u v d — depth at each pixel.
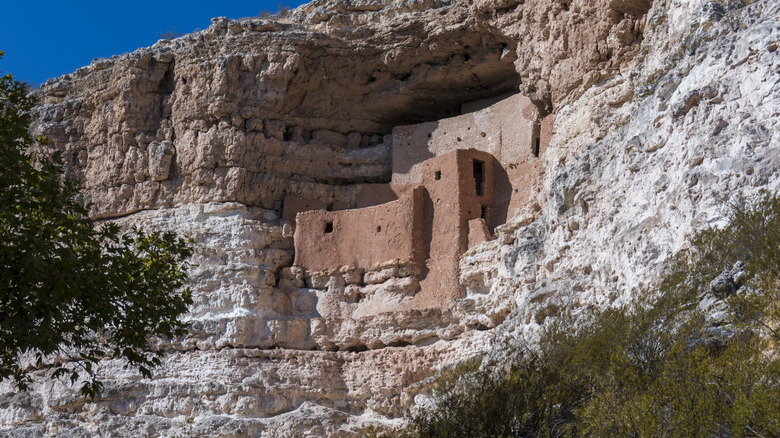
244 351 30.17
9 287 14.12
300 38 33.09
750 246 13.41
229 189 32.69
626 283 17.78
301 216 32.25
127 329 14.92
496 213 29.72
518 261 24.69
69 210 15.23
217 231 32.38
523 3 29.33
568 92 26.23
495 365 18.62
